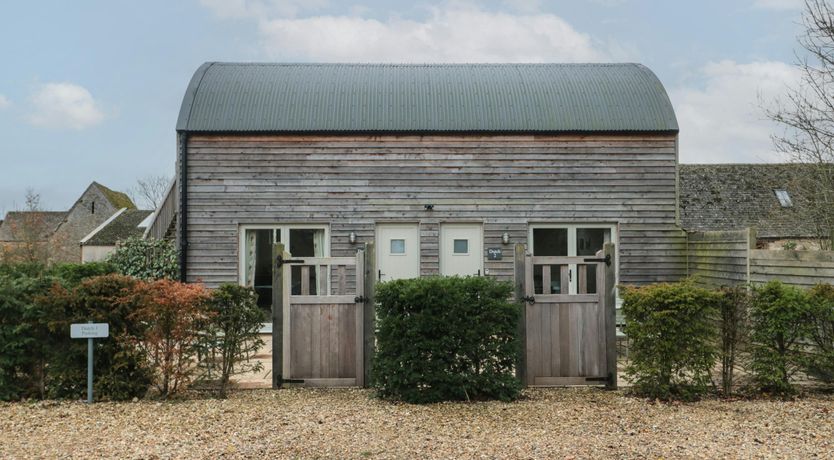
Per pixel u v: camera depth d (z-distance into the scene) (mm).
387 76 14461
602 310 7832
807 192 13750
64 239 47969
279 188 13188
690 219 24984
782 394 7297
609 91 13961
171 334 7336
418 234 13273
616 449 5262
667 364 7102
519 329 7645
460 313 7148
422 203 13266
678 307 7102
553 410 6625
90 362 7098
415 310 7160
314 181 13227
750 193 26125
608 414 6457
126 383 7223
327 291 7988
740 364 7461
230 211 13133
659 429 5891
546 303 7793
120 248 13422
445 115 13406
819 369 7434
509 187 13344
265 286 13156
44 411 6695
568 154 13414
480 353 7137
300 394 7492
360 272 7914
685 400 7102
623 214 13352
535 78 14438
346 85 14039
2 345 7129
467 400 7078
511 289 7375
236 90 13727
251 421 6184
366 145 13305
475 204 13305
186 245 13078
